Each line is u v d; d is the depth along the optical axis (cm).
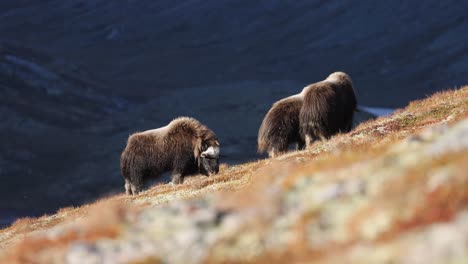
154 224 4656
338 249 3566
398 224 3550
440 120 11475
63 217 10988
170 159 12475
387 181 4188
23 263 4662
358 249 3450
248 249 4016
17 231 10756
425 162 4269
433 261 3033
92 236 4759
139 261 4094
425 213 3528
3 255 5088
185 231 4378
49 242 4938
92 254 4362
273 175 5894
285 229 4138
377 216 3759
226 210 4600
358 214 3862
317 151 11475
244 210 4559
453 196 3553
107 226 4934
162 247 4278
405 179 4059
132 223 4947
